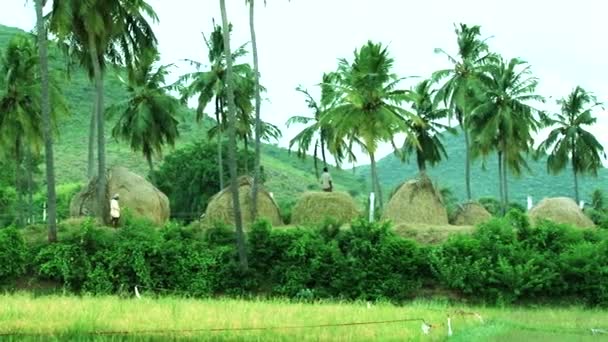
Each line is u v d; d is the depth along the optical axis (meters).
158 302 29.83
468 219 56.09
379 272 41.88
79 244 42.44
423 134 70.94
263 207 52.31
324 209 50.94
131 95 71.25
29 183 68.00
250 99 67.31
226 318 24.97
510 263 41.28
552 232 42.91
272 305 30.66
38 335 21.39
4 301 28.48
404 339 22.39
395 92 55.19
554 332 25.80
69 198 92.12
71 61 55.09
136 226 43.69
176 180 88.75
